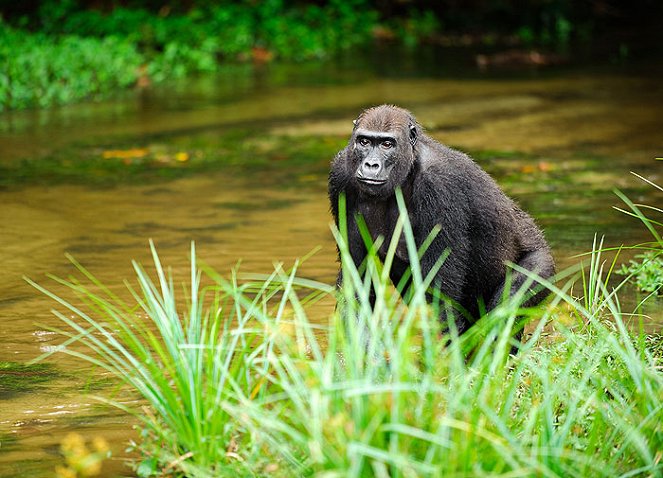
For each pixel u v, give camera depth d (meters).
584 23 45.81
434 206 9.88
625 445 7.00
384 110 10.03
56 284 13.10
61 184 18.97
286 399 8.27
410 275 10.20
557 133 23.03
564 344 9.00
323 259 14.12
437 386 7.00
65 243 15.06
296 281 8.34
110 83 30.64
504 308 8.05
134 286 12.96
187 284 13.02
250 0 41.00
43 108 27.36
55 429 8.80
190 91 30.22
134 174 19.83
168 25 36.59
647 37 42.06
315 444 6.51
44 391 9.68
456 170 10.05
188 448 7.68
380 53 39.19
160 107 27.38
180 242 15.09
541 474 6.69
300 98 28.52
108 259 14.22
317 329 11.22
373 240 10.14
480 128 23.69
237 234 15.49
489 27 44.75
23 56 29.31
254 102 28.00
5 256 14.38
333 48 39.94
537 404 7.57
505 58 36.16
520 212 11.18
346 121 24.94
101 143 22.73
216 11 39.28
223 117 25.80
